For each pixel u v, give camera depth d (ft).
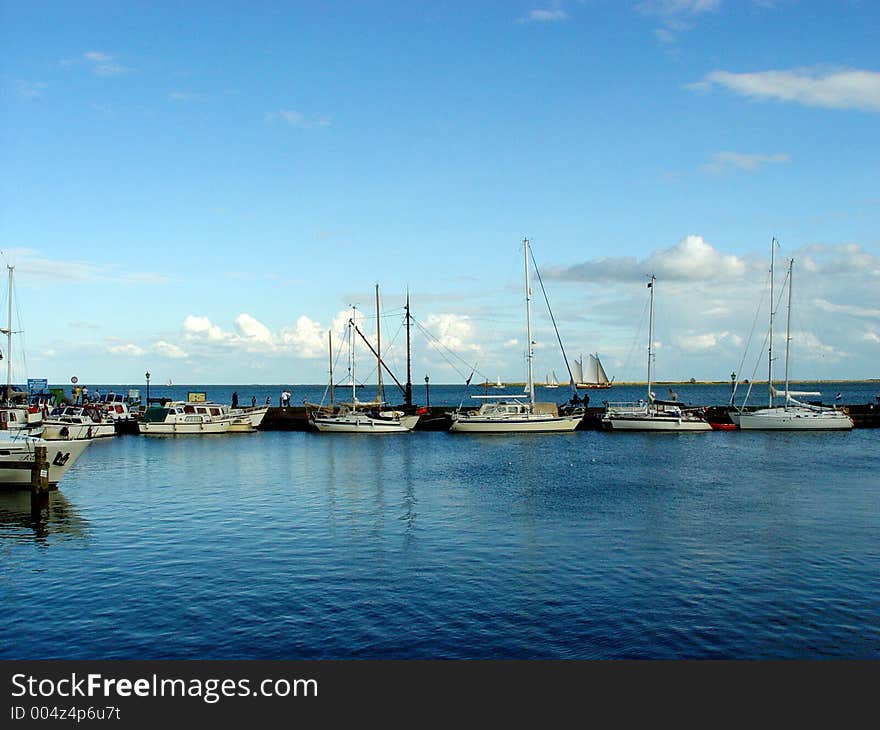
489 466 207.62
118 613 81.87
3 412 208.33
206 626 78.13
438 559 102.42
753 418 312.91
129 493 159.94
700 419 310.86
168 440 295.07
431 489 164.66
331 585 90.74
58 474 157.58
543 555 104.37
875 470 192.24
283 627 77.77
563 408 328.49
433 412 346.54
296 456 235.61
